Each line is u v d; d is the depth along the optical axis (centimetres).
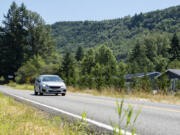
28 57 8794
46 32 9394
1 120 636
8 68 8700
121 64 11800
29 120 674
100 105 1233
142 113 959
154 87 2855
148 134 582
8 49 8762
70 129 581
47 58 7569
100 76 3416
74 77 4103
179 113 980
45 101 1441
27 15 9156
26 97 1747
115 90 2609
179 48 11325
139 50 12225
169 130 633
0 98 1322
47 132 527
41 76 2122
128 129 638
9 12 9069
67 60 8781
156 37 13225
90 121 746
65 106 1175
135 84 2791
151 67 10975
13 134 495
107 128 641
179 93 2175
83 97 1827
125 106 1189
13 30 9025
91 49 13312
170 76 4438
